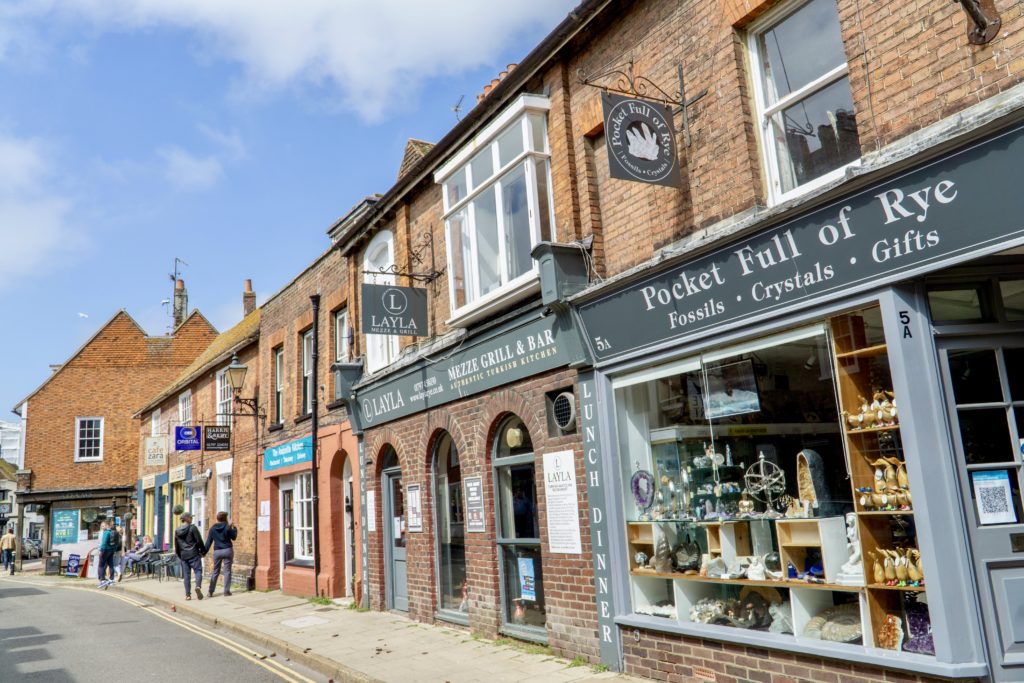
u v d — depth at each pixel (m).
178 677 8.06
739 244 5.70
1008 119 4.11
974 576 4.65
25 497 29.12
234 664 8.72
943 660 4.57
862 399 5.27
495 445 9.09
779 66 6.09
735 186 6.15
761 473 6.05
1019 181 4.20
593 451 7.30
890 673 4.88
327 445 13.62
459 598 9.90
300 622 11.11
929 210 4.59
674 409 6.82
